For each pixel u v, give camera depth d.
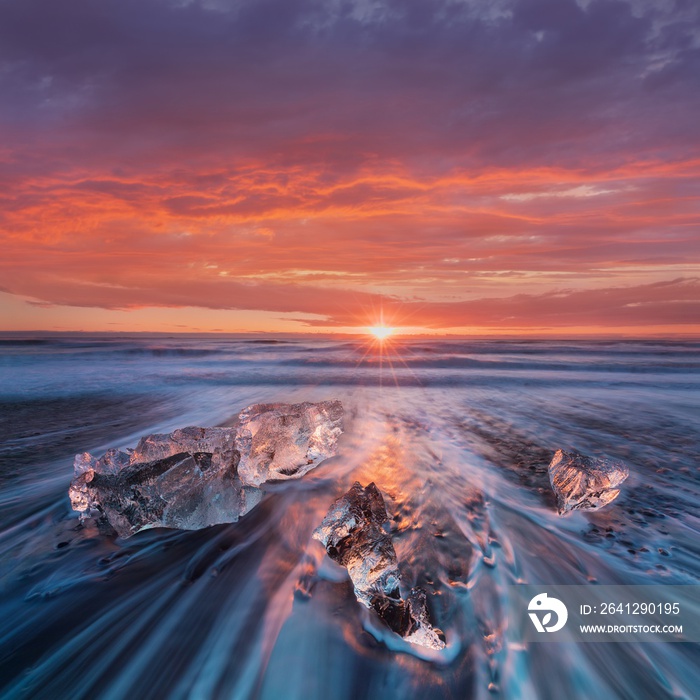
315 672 1.97
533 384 11.09
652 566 2.75
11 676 1.93
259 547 3.01
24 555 2.88
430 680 1.93
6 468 4.58
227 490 3.40
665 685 1.91
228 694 1.86
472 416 7.25
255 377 12.31
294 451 4.25
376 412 7.59
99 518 3.34
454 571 2.67
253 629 2.23
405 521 3.32
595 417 7.21
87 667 1.99
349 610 2.36
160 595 2.49
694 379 12.12
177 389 10.29
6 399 8.88
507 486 4.05
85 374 12.98
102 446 5.45
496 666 1.99
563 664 2.00
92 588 2.55
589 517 3.42
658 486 4.13
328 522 2.63
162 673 1.96
